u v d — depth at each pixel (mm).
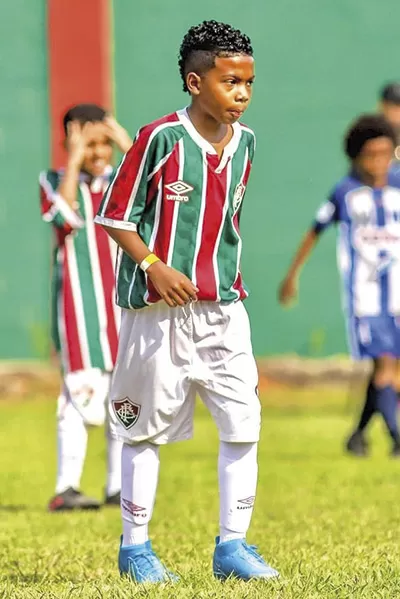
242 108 13797
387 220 29609
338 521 19484
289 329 42594
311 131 42500
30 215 42344
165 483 24609
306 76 42406
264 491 23234
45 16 41969
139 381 14258
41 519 20406
